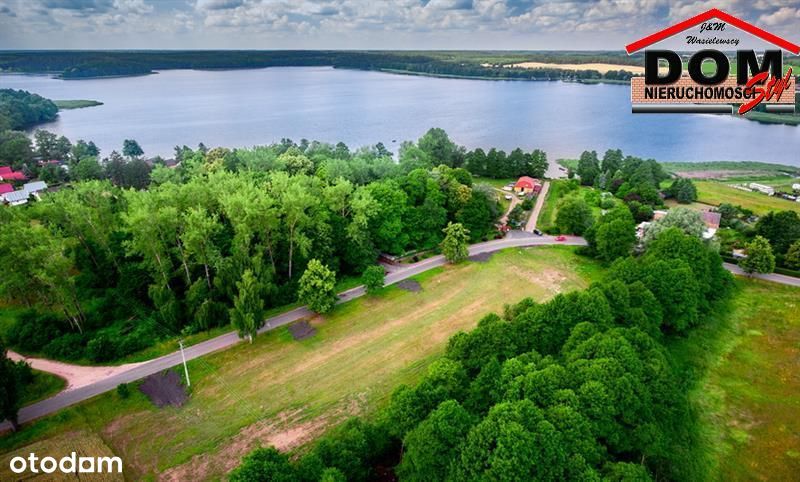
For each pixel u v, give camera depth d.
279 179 79.75
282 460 37.09
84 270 74.00
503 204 125.00
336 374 57.78
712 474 44.41
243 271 69.69
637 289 59.25
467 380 46.28
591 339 45.97
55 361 58.25
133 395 53.03
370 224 87.75
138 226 63.72
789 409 52.91
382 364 59.84
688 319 62.69
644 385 42.81
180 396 53.25
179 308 65.31
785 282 82.19
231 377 56.66
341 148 155.62
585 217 102.31
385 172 110.44
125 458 45.25
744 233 100.62
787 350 63.16
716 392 55.25
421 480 36.94
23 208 82.56
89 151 190.50
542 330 51.38
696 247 69.00
